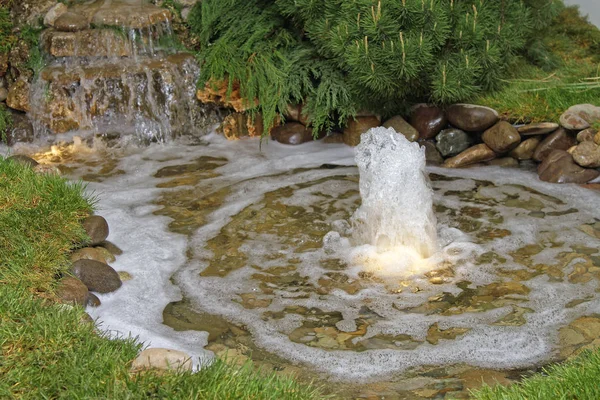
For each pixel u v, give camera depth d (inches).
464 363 158.6
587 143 250.1
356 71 256.5
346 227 223.5
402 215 215.3
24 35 300.8
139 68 291.1
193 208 240.1
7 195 198.5
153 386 135.9
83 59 296.0
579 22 328.2
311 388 150.8
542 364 157.4
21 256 178.2
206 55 297.6
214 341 168.4
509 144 260.2
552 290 185.9
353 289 189.8
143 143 293.1
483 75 268.2
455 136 268.8
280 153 285.3
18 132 293.1
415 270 198.1
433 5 247.1
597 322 171.8
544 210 230.5
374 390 150.3
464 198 240.5
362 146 226.5
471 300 183.0
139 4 313.1
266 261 205.3
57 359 142.9
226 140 298.2
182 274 199.2
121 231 223.5
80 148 290.5
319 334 170.7
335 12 264.4
